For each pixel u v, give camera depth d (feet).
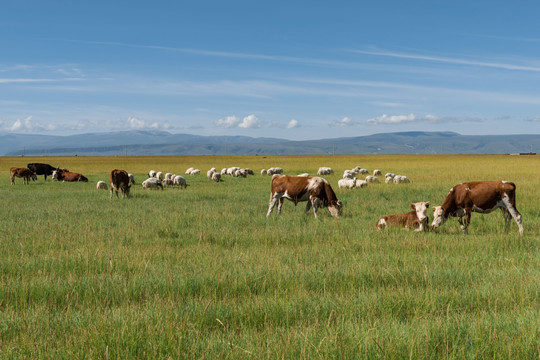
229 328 17.49
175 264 27.96
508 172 154.81
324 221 47.80
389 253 30.78
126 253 30.32
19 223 47.01
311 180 53.16
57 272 25.85
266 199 73.51
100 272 26.09
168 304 19.30
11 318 17.80
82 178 134.31
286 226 44.19
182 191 92.17
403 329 16.38
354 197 74.79
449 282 23.90
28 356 14.47
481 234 41.39
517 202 62.08
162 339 15.34
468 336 15.94
